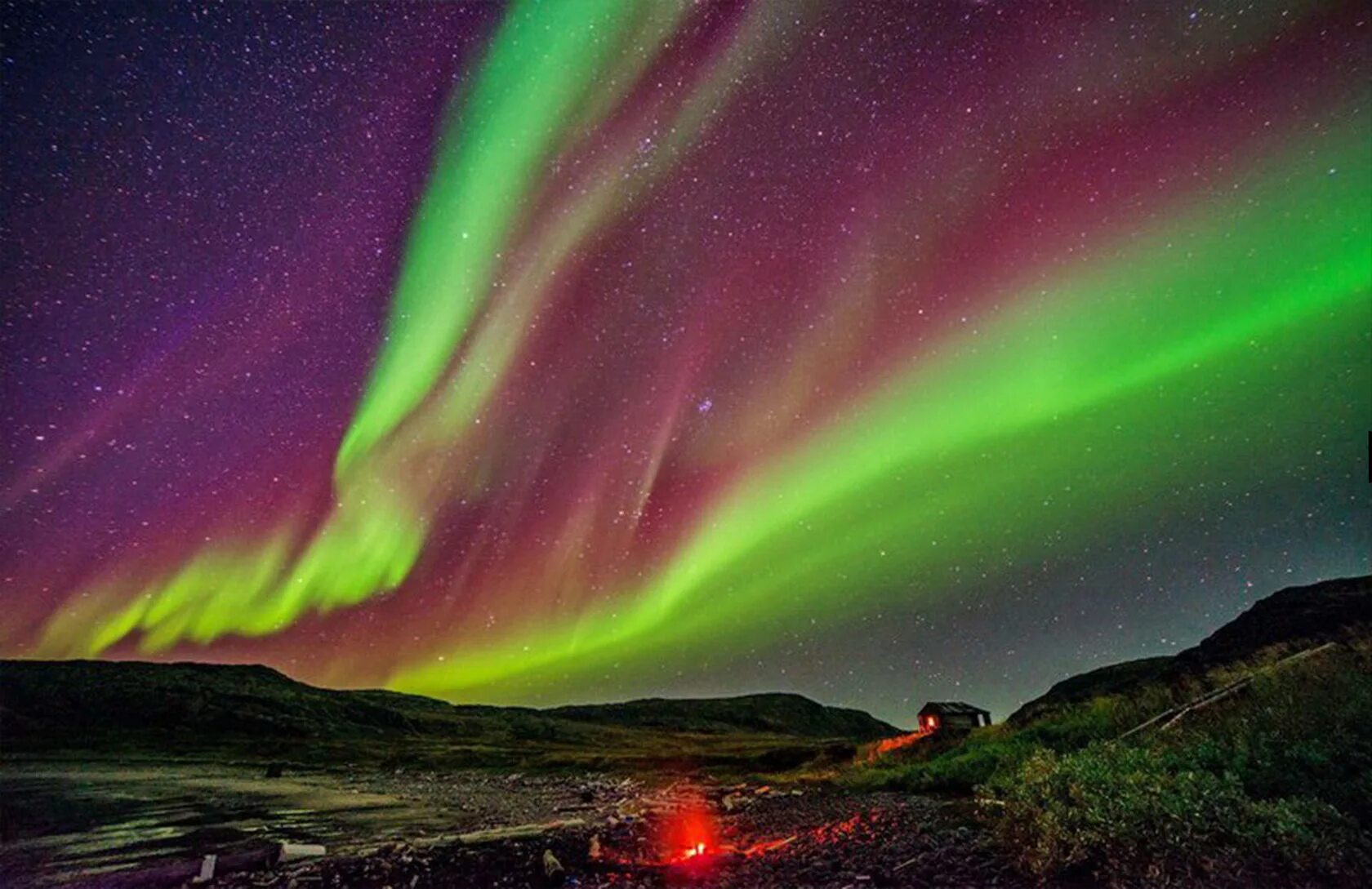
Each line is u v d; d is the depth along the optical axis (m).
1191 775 8.21
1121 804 7.80
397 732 103.50
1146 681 20.19
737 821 14.18
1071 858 7.41
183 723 89.50
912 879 8.05
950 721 29.52
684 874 9.64
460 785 34.12
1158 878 6.71
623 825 14.55
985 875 7.81
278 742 77.69
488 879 10.34
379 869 11.30
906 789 16.75
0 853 15.47
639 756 50.34
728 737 113.00
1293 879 6.27
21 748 65.06
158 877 12.24
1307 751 8.39
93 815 22.27
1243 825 7.02
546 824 15.65
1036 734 16.62
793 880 8.73
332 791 31.20
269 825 18.91
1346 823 6.84
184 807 24.16
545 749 75.50
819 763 30.16
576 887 9.51
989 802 10.88
